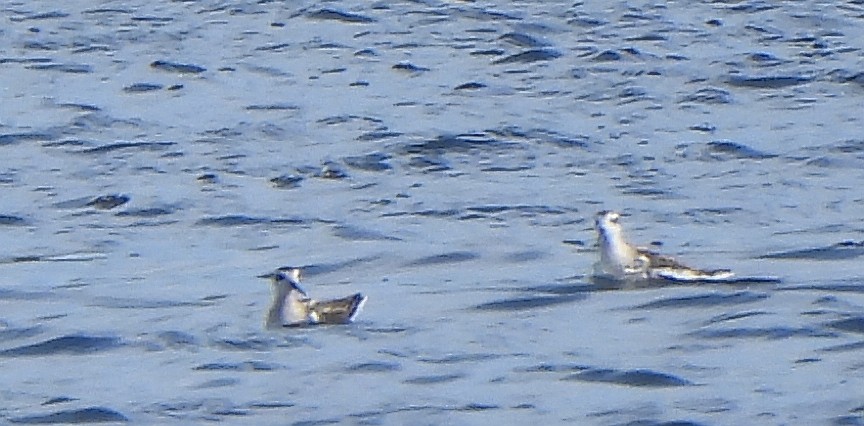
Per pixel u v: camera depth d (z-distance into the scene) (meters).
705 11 44.84
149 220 27.64
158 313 22.23
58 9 45.84
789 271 23.61
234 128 33.62
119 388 19.09
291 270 21.52
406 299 22.64
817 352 19.78
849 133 32.81
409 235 26.41
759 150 31.64
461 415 17.89
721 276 23.08
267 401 18.47
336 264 24.84
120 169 30.80
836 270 23.67
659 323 21.17
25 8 45.94
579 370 19.28
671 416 17.64
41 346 20.91
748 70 38.28
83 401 18.67
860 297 22.09
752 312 21.45
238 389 18.91
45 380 19.55
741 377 18.92
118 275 24.52
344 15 44.56
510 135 32.75
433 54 40.47
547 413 17.88
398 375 19.22
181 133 33.34
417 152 31.62
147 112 35.12
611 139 32.62
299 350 20.28
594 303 22.19
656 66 38.81
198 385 19.08
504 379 19.03
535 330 21.00
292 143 32.47
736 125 33.72
